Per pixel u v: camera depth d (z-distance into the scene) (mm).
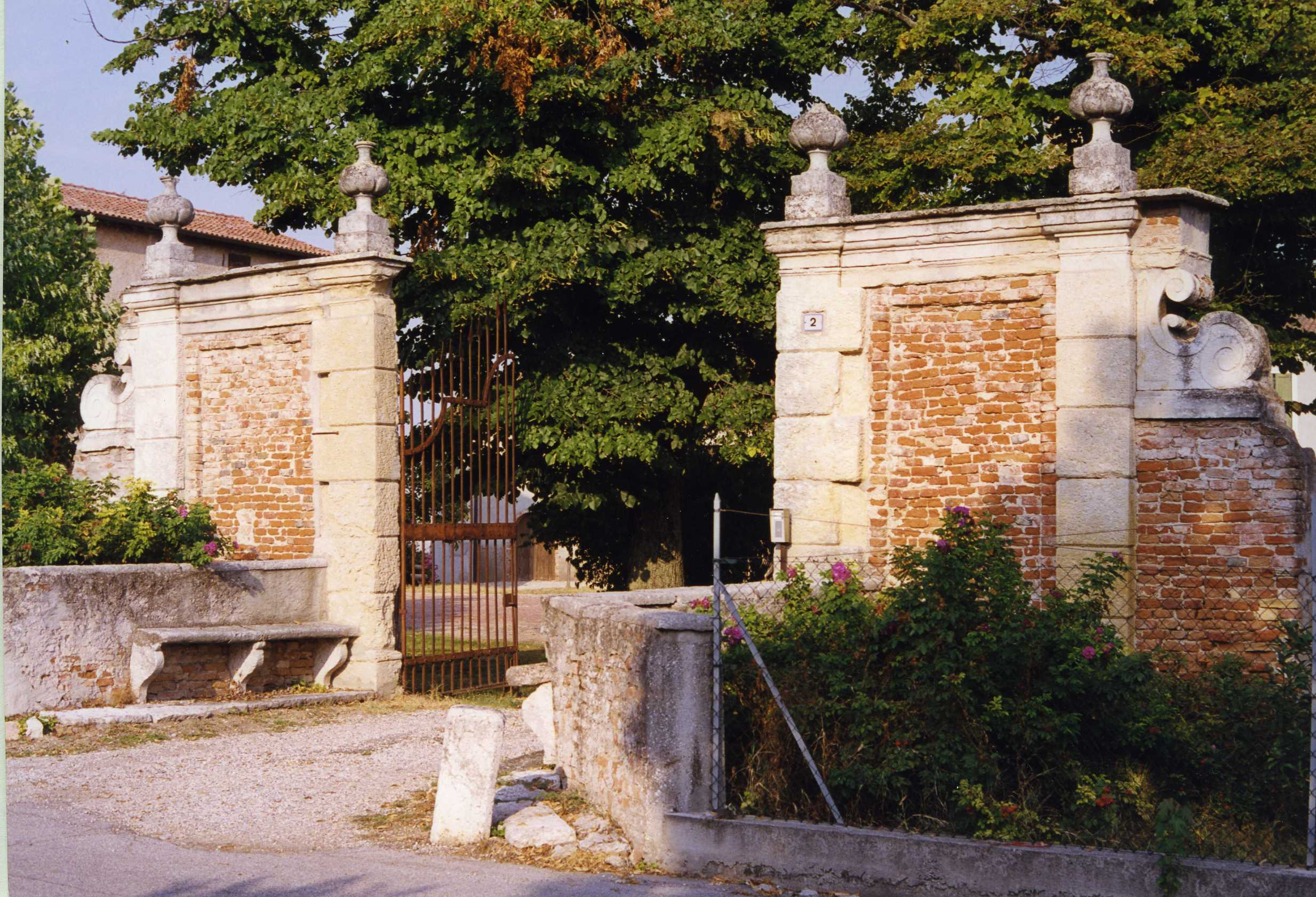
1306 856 5594
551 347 15609
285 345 13211
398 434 12828
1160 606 9656
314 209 15531
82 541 11625
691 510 18125
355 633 12562
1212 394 9523
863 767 6617
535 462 16078
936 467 10586
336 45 16078
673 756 6523
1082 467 9852
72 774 8867
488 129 15109
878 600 7977
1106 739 7234
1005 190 16312
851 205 16922
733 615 6777
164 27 16141
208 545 11961
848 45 17844
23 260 20609
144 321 14164
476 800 6992
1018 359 10289
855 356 10938
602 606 7641
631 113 15344
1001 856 5793
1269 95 15789
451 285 14602
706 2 15602
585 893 5938
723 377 15773
